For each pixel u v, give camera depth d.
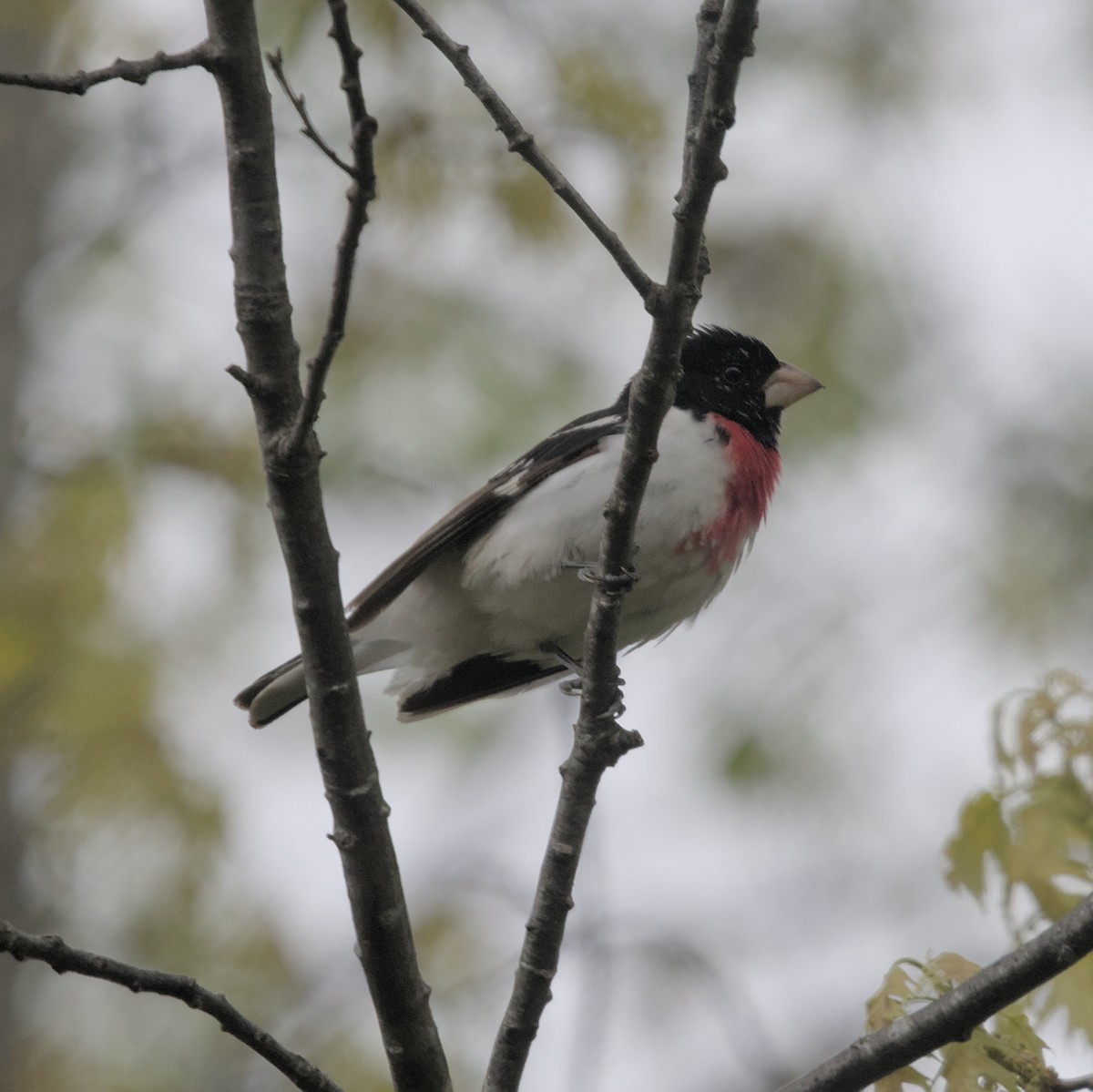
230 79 5.27
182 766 9.89
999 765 6.59
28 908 10.48
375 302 11.49
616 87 10.50
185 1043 10.51
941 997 5.34
